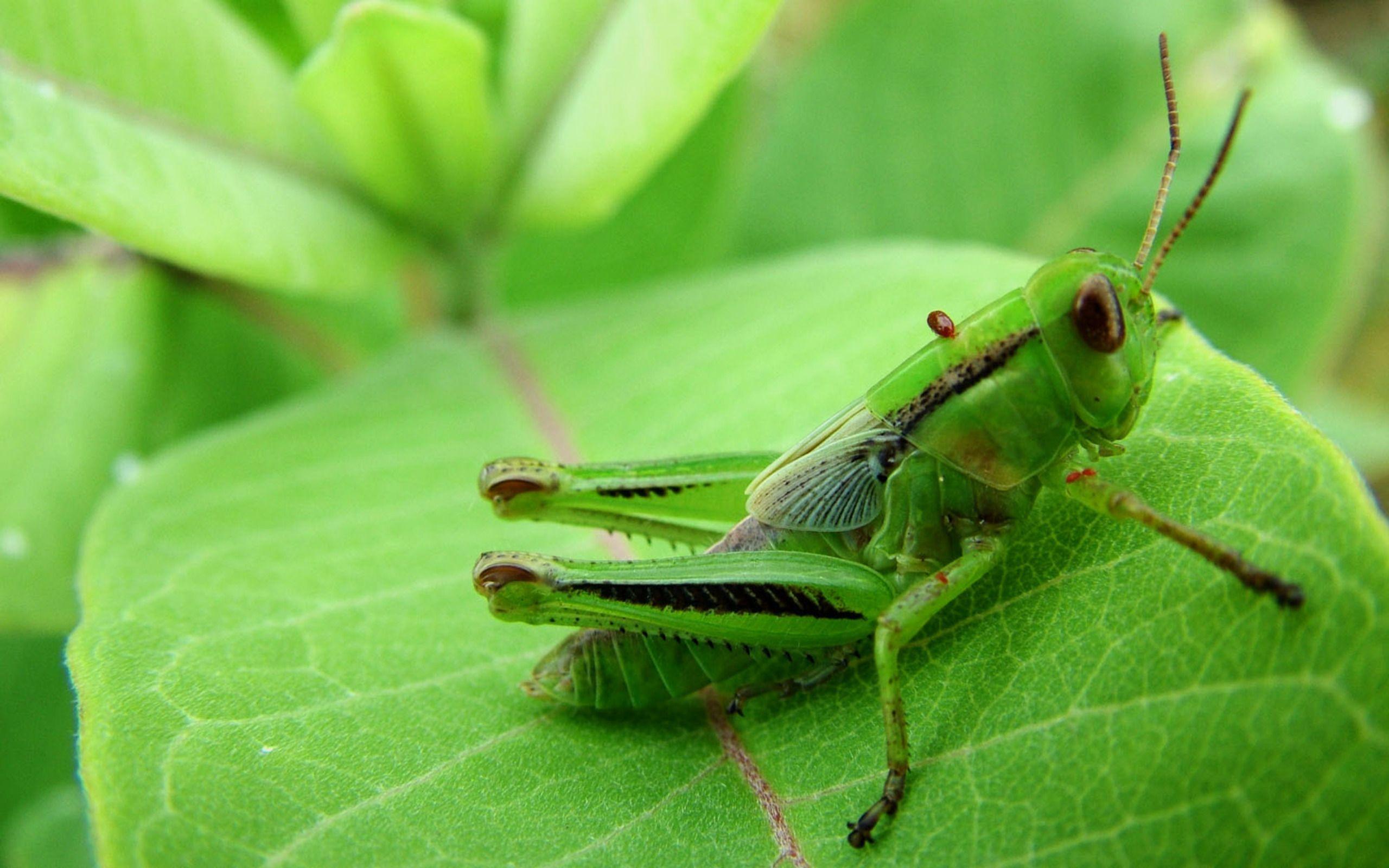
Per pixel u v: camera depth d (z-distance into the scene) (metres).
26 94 0.08
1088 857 0.07
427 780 0.07
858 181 0.11
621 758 0.07
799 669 0.08
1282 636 0.07
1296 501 0.07
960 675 0.07
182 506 0.08
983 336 0.08
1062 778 0.07
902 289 0.09
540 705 0.08
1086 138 0.11
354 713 0.07
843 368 0.08
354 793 0.07
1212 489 0.07
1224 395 0.07
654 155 0.09
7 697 0.10
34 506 0.10
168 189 0.08
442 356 0.10
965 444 0.08
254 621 0.08
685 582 0.08
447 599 0.08
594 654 0.08
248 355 0.11
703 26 0.08
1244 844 0.07
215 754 0.07
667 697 0.08
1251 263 0.10
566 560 0.08
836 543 0.08
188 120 0.09
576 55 0.09
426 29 0.09
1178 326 0.08
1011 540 0.08
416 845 0.07
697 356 0.09
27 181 0.08
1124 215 0.11
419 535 0.08
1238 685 0.07
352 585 0.08
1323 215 0.10
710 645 0.08
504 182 0.10
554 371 0.09
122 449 0.10
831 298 0.09
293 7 0.09
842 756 0.07
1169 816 0.07
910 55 0.11
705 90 0.09
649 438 0.09
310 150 0.09
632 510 0.08
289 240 0.09
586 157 0.09
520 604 0.08
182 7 0.09
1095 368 0.08
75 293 0.10
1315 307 0.10
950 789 0.07
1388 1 0.17
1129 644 0.07
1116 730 0.07
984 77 0.11
